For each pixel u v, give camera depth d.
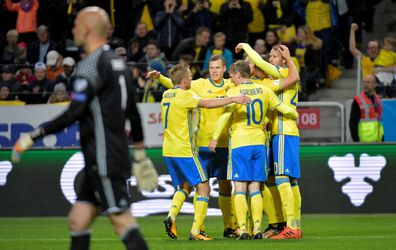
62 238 25.36
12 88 38.56
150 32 41.19
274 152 23.84
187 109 23.61
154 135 36.47
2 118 36.81
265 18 42.56
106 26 14.23
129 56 40.91
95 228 28.95
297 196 24.38
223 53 38.12
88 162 13.91
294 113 23.56
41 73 38.78
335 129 39.56
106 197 13.80
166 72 38.00
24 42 43.84
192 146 23.86
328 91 42.97
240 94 23.38
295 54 40.44
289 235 23.81
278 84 23.78
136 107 14.52
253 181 23.55
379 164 33.59
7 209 34.03
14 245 23.19
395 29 49.19
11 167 34.09
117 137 13.86
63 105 36.84
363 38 49.00
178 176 24.36
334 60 44.34
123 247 22.14
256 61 23.67
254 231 23.67
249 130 23.36
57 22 43.72
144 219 32.56
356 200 33.62
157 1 42.84
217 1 42.53
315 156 33.72
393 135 35.69
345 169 33.66
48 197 34.03
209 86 25.20
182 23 41.22
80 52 42.56
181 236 25.97
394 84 38.75
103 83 13.73
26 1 43.84
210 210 33.66
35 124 36.81
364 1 45.69
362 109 35.06
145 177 14.66
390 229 27.78
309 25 42.31
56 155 34.03
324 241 23.23
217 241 23.31
